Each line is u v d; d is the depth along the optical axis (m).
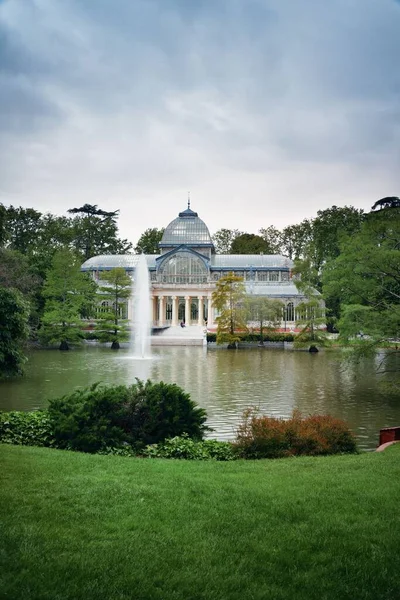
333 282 46.19
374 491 13.45
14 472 14.52
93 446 19.70
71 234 153.75
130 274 136.25
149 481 14.23
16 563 8.84
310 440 20.39
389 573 8.90
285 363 64.75
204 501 12.45
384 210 58.56
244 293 104.50
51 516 11.06
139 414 20.92
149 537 10.14
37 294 91.31
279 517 11.47
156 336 100.81
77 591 8.07
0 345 41.97
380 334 42.00
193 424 21.55
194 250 138.12
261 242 160.50
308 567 9.16
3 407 34.84
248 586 8.43
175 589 8.32
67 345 84.81
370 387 45.16
